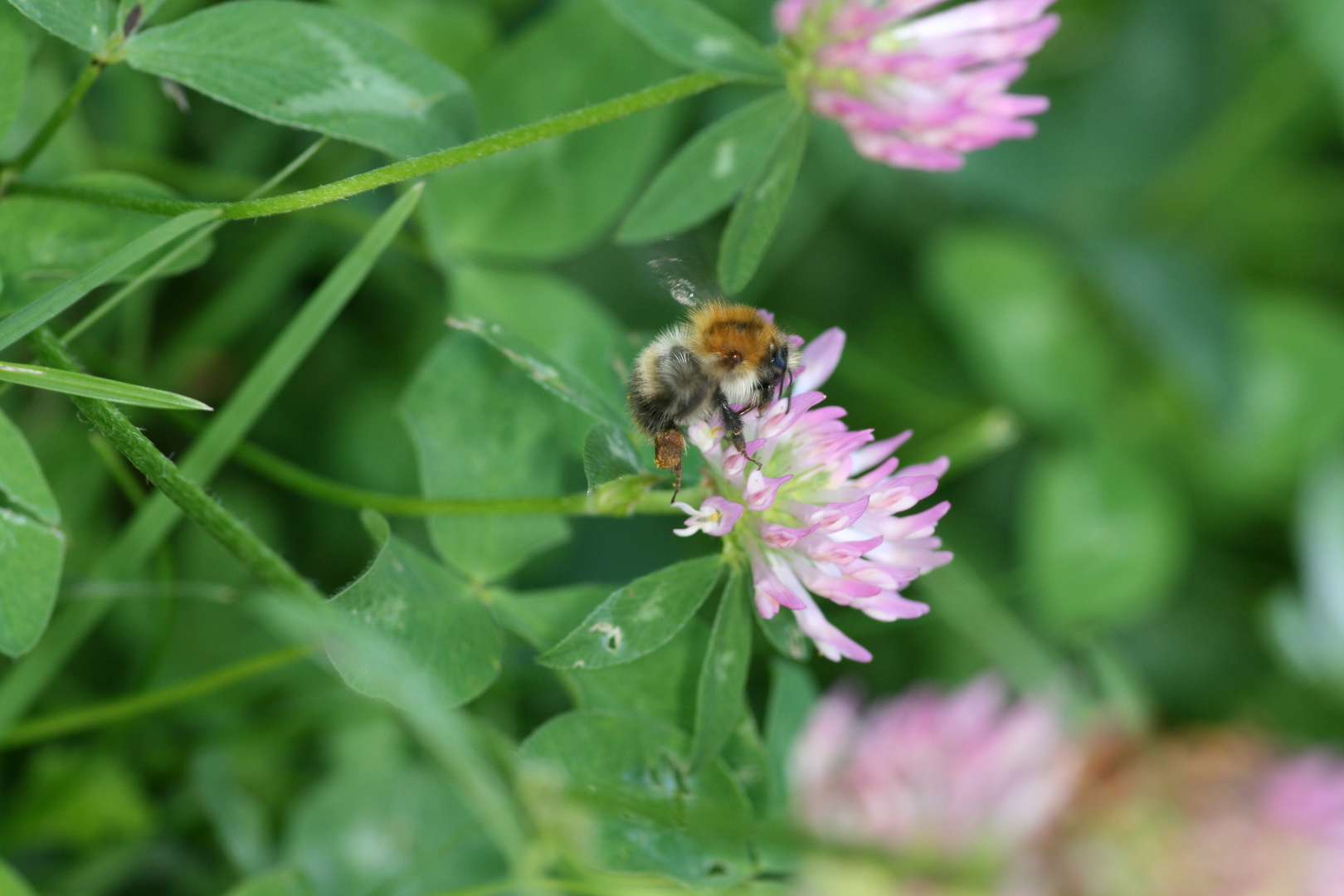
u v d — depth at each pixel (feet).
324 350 1.17
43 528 0.93
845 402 1.25
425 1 1.11
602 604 0.94
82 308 1.07
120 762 1.07
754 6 1.17
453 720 0.95
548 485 1.00
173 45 0.96
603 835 0.97
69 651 1.03
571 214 1.10
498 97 1.09
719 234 1.05
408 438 1.16
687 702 0.97
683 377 0.96
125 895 1.07
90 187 0.97
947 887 1.03
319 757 1.09
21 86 0.96
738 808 0.96
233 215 0.95
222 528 0.94
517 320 1.09
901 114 0.99
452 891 1.05
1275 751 1.13
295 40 0.97
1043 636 1.22
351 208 1.11
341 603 0.94
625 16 0.99
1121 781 1.10
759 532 0.94
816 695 1.06
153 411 1.03
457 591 0.97
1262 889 1.09
